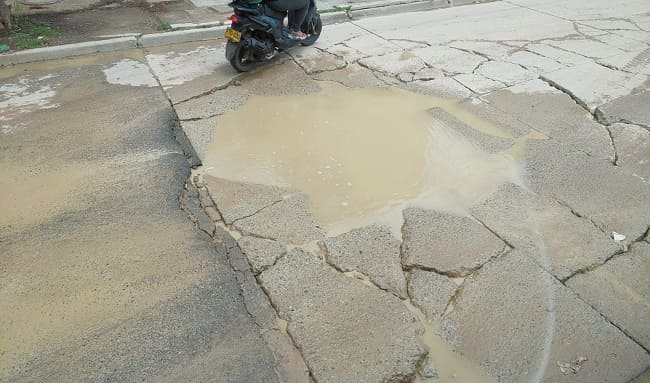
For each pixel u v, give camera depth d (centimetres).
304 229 318
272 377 229
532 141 412
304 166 385
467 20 705
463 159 392
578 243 304
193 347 243
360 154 400
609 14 718
